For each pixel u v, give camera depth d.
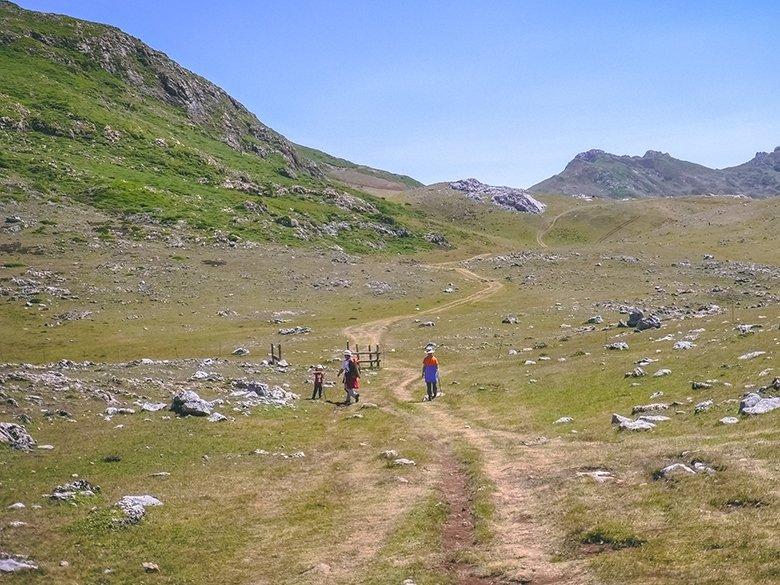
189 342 69.06
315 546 17.11
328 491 21.50
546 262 132.12
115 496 19.70
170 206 136.88
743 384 28.70
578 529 16.58
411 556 16.23
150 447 25.02
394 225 187.38
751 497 16.31
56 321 75.06
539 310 84.69
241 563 16.16
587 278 114.25
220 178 176.12
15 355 62.53
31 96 176.12
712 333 44.09
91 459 23.12
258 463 24.23
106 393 32.44
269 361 55.47
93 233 113.12
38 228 110.56
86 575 15.20
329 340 70.12
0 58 198.62
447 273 124.25
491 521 18.36
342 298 97.25
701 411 26.16
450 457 26.09
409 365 56.72
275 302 91.31
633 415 28.41
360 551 16.77
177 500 19.91
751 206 197.25
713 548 14.32
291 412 34.69
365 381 48.81
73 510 18.31
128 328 74.31
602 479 19.92
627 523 16.31
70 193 131.75
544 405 34.06
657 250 144.50
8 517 17.55
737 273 114.19
